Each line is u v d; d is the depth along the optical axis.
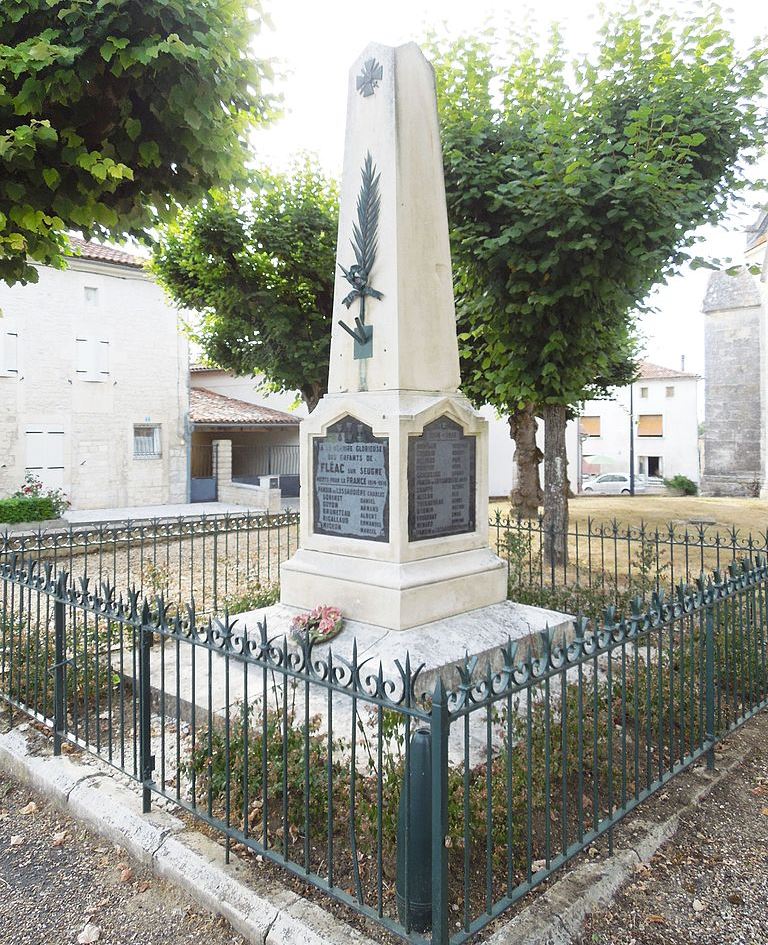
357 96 5.09
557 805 3.32
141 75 5.06
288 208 12.53
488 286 9.05
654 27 8.23
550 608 6.60
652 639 6.04
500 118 8.97
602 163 7.43
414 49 5.04
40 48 4.46
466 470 5.27
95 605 3.70
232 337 15.26
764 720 4.62
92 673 4.79
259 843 2.93
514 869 2.83
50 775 3.76
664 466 36.88
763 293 25.00
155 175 5.99
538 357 8.98
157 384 20.14
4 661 4.81
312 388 14.64
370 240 4.96
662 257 7.93
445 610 4.86
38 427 17.78
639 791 3.22
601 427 38.56
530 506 17.34
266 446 26.77
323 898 2.71
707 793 3.65
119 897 2.92
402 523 4.68
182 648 5.48
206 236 12.34
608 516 17.16
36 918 2.81
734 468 27.98
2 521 12.91
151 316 19.97
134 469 19.73
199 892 2.82
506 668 2.53
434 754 2.20
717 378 28.28
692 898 2.84
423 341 5.00
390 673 4.11
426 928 2.32
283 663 2.89
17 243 5.26
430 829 2.31
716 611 4.30
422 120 5.08
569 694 4.40
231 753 3.34
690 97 7.86
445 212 5.28
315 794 3.08
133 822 3.26
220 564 10.98
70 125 5.34
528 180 7.85
